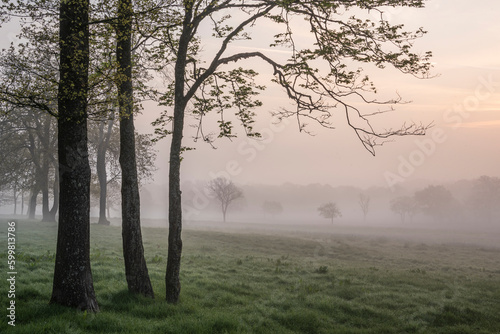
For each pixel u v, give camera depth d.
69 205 8.49
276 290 13.43
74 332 6.71
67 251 8.40
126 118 10.50
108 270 13.42
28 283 10.37
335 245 37.19
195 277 14.61
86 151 8.84
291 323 9.48
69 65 8.57
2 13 8.37
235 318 8.84
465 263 28.34
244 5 10.18
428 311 11.30
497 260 31.50
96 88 8.94
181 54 10.72
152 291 10.50
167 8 9.70
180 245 10.34
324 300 11.76
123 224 10.45
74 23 8.70
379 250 35.84
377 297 13.10
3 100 8.27
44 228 33.28
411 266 25.41
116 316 8.05
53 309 7.88
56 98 8.69
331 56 9.91
